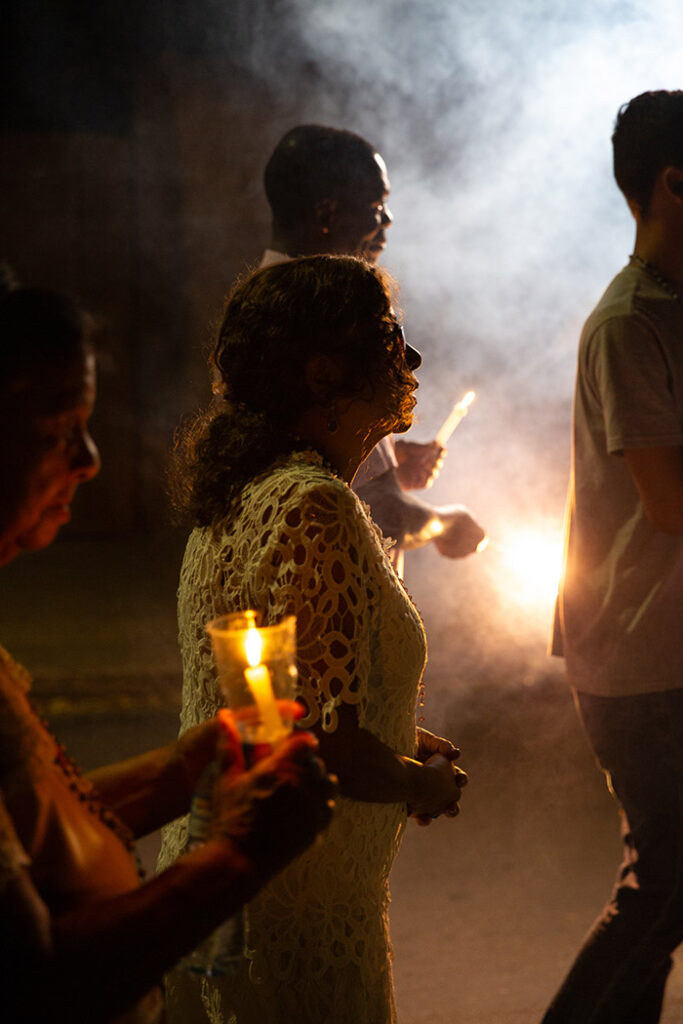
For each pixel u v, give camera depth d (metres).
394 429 1.78
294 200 3.12
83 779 1.25
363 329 1.68
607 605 2.48
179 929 1.07
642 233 2.53
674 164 2.43
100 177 10.57
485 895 4.03
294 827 1.14
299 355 1.68
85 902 1.12
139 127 10.45
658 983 2.53
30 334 1.08
